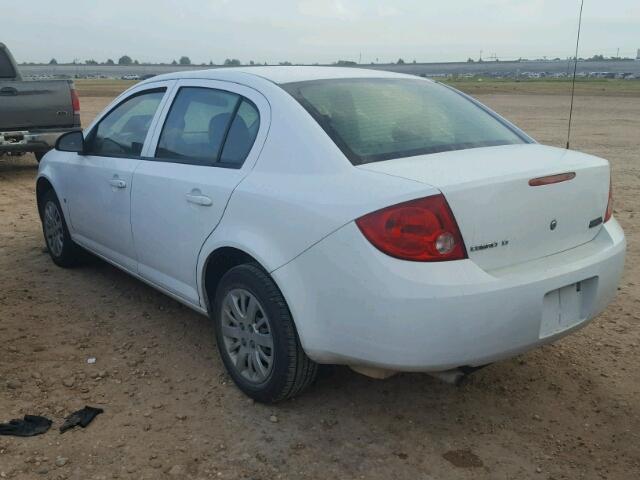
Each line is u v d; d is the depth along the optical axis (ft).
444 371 9.50
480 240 9.22
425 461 9.90
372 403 11.48
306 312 9.93
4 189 31.01
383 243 8.95
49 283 17.44
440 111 12.42
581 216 10.56
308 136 10.52
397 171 9.61
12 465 9.64
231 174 11.42
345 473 9.60
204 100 12.91
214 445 10.24
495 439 10.48
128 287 17.13
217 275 12.44
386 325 9.01
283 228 10.12
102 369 12.64
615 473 9.66
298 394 11.21
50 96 32.89
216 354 13.35
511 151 11.10
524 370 12.68
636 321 15.01
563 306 10.09
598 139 49.19
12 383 11.93
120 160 14.71
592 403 11.55
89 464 9.73
